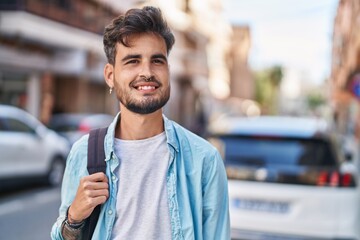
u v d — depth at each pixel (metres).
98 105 21.52
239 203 4.61
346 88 23.86
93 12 16.67
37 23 13.15
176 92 33.88
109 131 1.80
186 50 30.05
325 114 46.59
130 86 1.76
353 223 4.38
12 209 7.68
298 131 5.04
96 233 1.71
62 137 12.06
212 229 1.76
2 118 8.65
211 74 45.38
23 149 8.94
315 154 4.84
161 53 1.78
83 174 1.78
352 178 4.54
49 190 9.61
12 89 14.87
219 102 50.66
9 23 12.48
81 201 1.68
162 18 1.80
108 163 1.75
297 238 4.40
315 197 4.41
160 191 1.71
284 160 4.81
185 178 1.73
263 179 4.57
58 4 14.41
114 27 1.80
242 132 5.10
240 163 4.85
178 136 1.79
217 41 48.94
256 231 4.52
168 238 1.69
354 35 13.41
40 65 15.45
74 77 18.66
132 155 1.76
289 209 4.46
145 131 1.78
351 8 14.65
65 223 1.75
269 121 5.75
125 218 1.70
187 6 30.84
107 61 1.89
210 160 1.77
